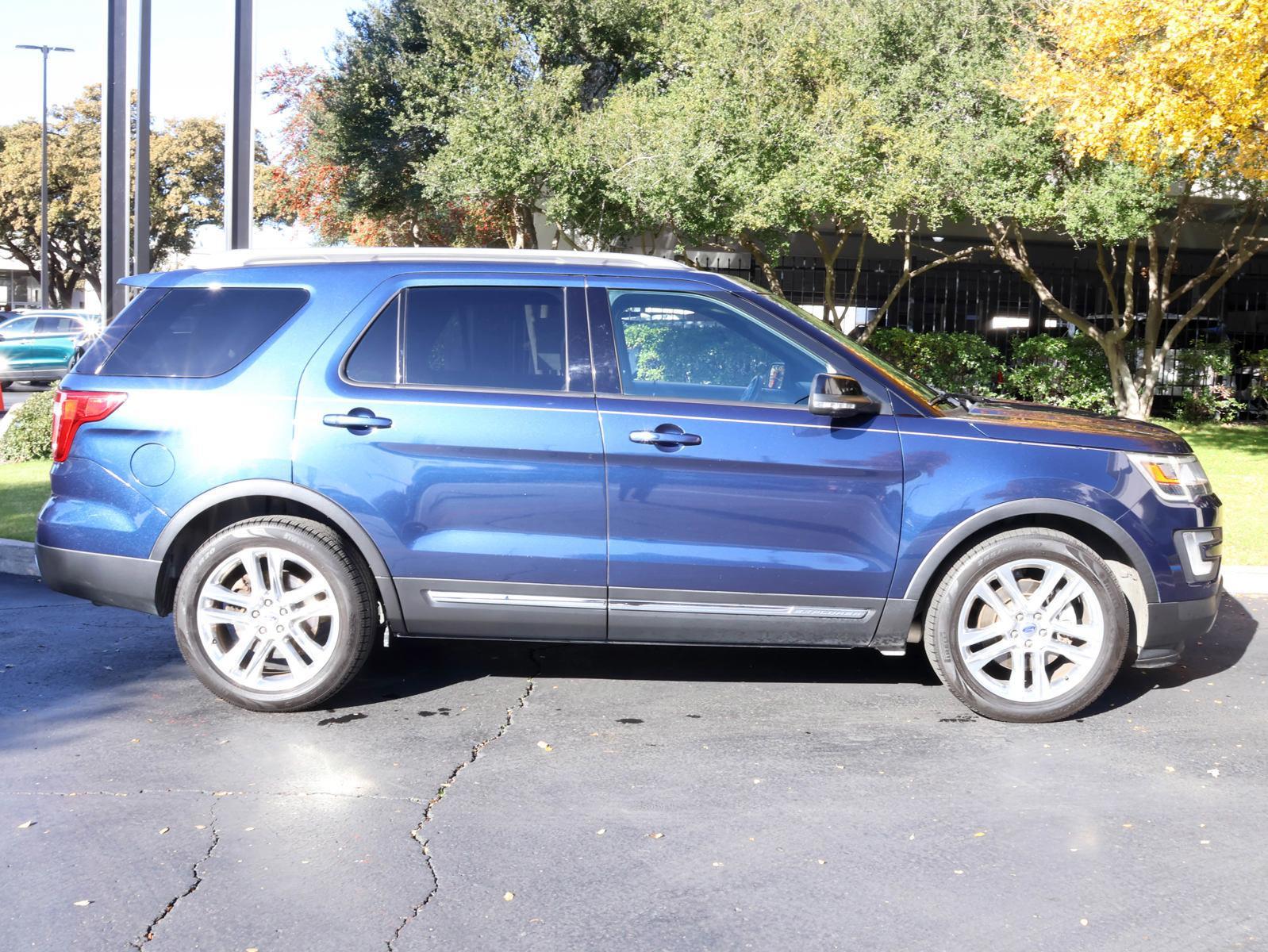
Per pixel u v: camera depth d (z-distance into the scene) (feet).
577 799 12.42
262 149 123.34
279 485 14.80
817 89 45.96
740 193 42.32
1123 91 32.99
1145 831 11.64
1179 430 56.70
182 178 155.33
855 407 14.29
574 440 14.52
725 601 14.71
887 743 14.19
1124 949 9.34
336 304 15.24
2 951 9.23
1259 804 12.32
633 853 11.09
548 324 15.07
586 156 44.93
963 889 10.36
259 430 14.85
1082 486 14.62
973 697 14.87
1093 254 71.56
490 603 14.84
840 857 11.02
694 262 61.11
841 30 46.11
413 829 11.62
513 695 16.10
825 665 17.67
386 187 69.67
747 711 15.43
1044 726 14.85
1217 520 15.40
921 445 14.62
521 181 46.55
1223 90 30.78
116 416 15.17
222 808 12.13
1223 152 37.73
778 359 15.06
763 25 44.06
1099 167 43.68
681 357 15.05
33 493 32.37
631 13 56.54
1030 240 68.90
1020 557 14.62
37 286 225.15
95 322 83.15
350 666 15.05
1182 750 13.96
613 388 14.84
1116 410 58.39
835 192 42.32
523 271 15.29
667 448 14.49
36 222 157.99
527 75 53.21
